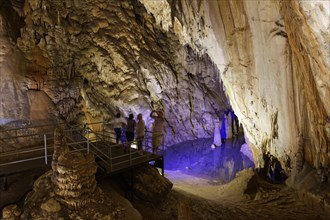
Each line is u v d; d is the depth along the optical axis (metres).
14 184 4.86
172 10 8.73
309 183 6.12
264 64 6.68
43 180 4.34
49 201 3.96
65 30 9.70
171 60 13.66
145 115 12.10
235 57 7.45
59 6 9.66
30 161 5.40
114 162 6.00
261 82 7.07
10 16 8.24
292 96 6.36
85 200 4.02
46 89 7.94
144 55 12.41
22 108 7.13
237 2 6.31
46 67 8.44
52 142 6.56
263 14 5.82
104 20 11.18
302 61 5.31
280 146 7.36
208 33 8.07
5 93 7.03
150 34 13.16
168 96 13.38
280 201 6.45
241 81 7.75
